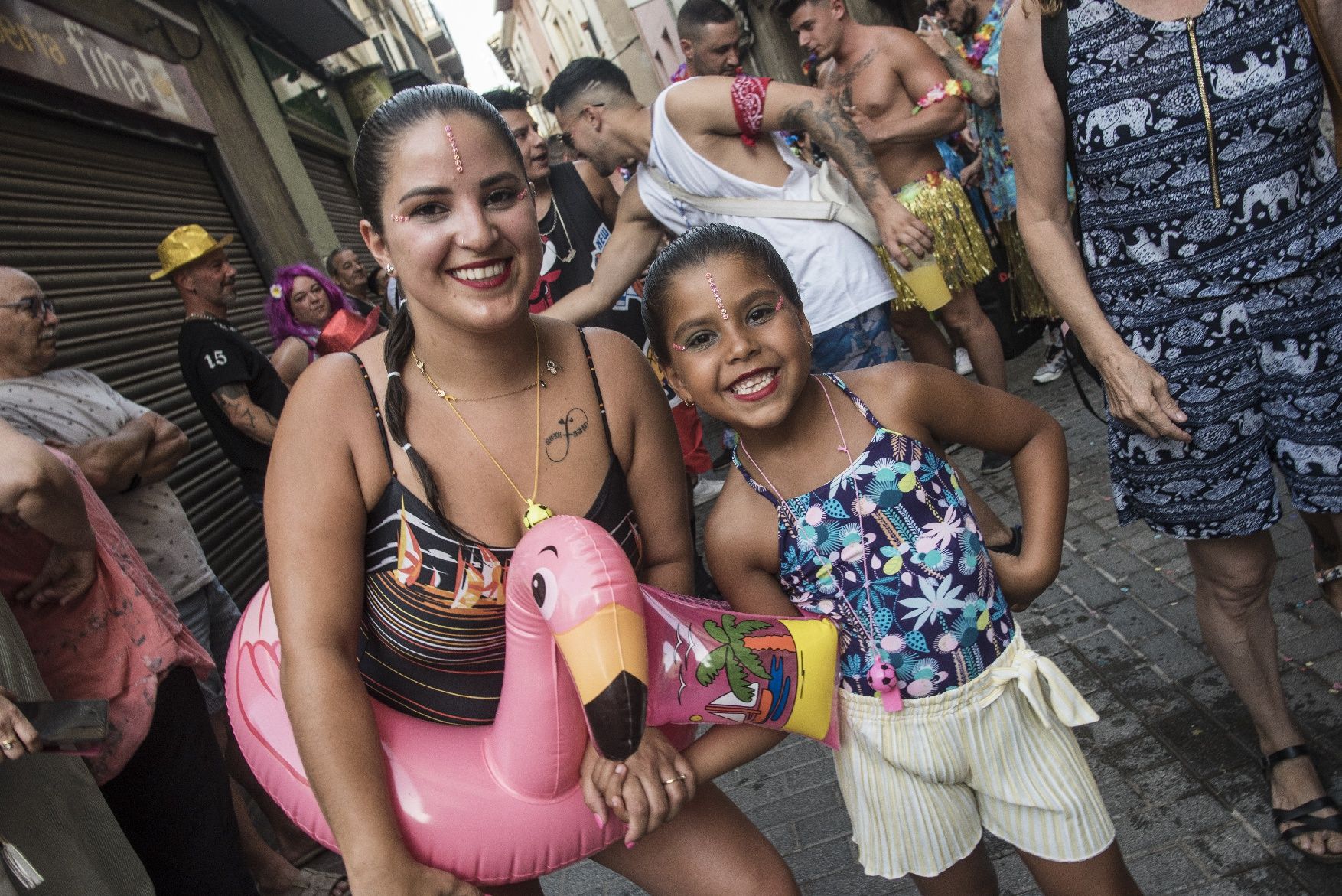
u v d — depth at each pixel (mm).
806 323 1773
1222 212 1906
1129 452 2191
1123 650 2984
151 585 2535
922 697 1750
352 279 7570
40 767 1936
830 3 4531
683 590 1751
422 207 1388
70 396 3027
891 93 4492
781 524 1775
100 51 6266
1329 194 1906
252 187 8484
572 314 3479
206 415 4258
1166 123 1873
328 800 1362
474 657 1575
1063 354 5250
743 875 1640
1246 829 2232
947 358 4570
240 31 10102
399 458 1502
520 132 3898
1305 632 2762
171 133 7172
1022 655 1777
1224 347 1998
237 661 1660
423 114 1382
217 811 2510
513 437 1545
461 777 1468
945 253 4324
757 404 1674
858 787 1853
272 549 1464
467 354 1497
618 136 3410
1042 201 2115
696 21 4801
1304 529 3203
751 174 3223
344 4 12102
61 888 1903
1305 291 1930
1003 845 2459
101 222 5566
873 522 1736
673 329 1697
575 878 2850
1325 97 1907
